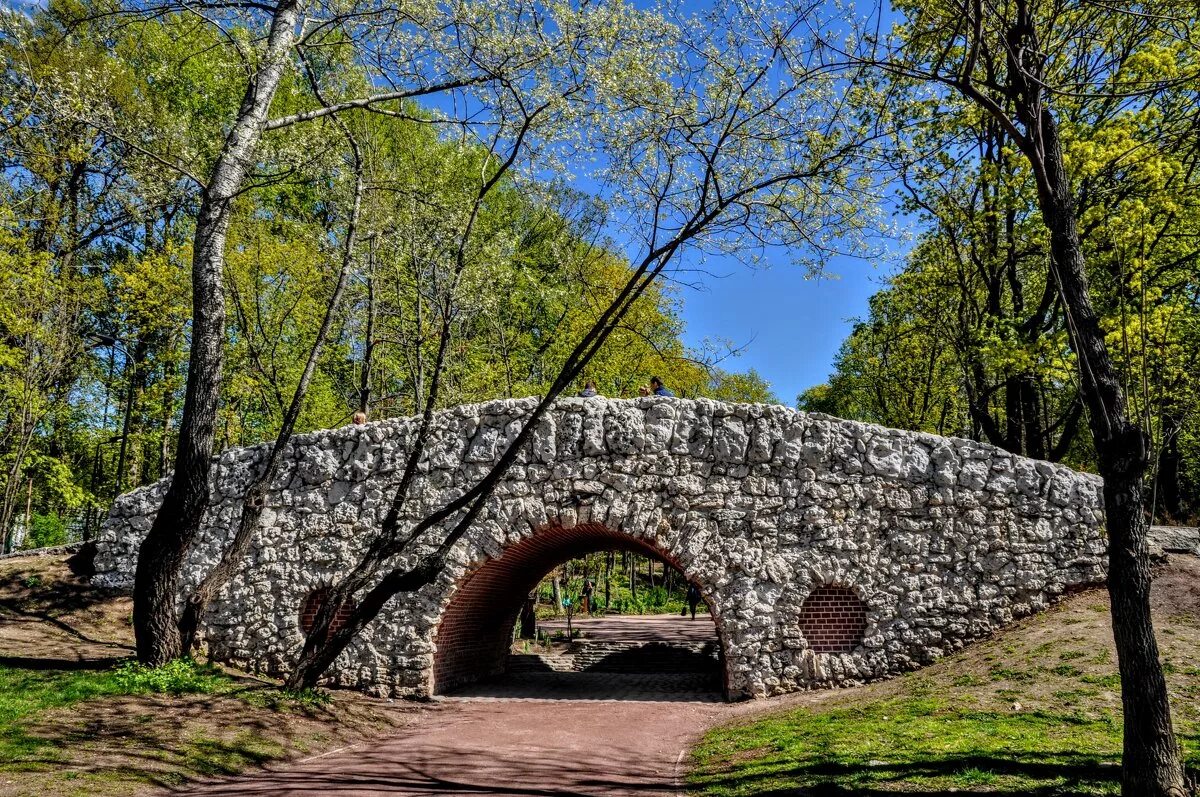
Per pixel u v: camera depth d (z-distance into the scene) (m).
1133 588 5.18
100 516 25.23
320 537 13.49
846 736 8.09
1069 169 11.03
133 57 18.56
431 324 19.62
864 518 12.05
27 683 9.47
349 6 11.20
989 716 8.21
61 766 6.90
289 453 14.01
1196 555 11.77
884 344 23.95
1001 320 15.87
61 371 18.75
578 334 21.81
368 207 14.39
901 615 11.70
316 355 12.16
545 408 9.90
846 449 12.27
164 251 20.94
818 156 8.70
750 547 12.09
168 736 8.15
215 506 14.25
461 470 13.16
